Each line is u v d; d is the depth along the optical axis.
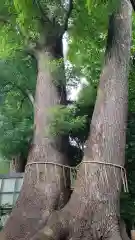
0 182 12.33
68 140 8.84
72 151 10.08
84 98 10.13
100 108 8.09
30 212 7.66
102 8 7.73
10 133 9.85
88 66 10.24
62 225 7.14
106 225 7.17
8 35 9.06
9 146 10.04
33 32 8.71
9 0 8.85
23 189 8.11
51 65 8.88
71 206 7.42
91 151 7.79
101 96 8.21
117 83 8.20
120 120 8.01
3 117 10.02
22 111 10.11
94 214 7.23
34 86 10.20
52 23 8.87
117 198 7.52
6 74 10.25
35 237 7.02
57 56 9.12
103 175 7.54
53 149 8.32
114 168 7.65
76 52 9.80
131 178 11.07
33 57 9.75
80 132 10.02
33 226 7.45
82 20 9.33
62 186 8.06
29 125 9.80
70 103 9.95
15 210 7.82
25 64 10.18
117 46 8.45
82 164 7.79
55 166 8.18
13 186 12.14
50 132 8.37
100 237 7.09
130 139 11.34
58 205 7.84
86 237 7.07
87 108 10.06
